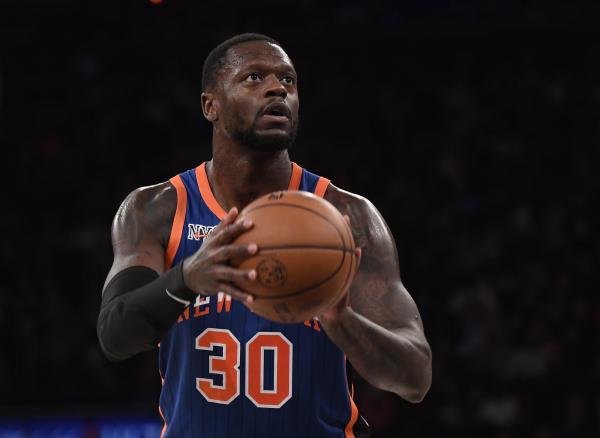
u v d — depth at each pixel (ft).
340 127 84.02
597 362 61.36
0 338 65.92
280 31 84.33
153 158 82.74
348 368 20.36
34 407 54.60
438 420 59.67
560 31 81.30
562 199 76.13
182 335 19.26
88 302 69.72
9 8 84.64
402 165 80.48
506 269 70.64
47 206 78.02
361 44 83.97
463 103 83.92
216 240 15.28
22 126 83.97
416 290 69.97
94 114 84.94
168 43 85.05
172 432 19.40
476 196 77.30
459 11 84.12
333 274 15.40
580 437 57.67
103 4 85.35
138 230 19.62
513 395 60.85
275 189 19.94
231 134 19.19
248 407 18.94
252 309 15.62
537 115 82.38
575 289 67.56
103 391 62.44
